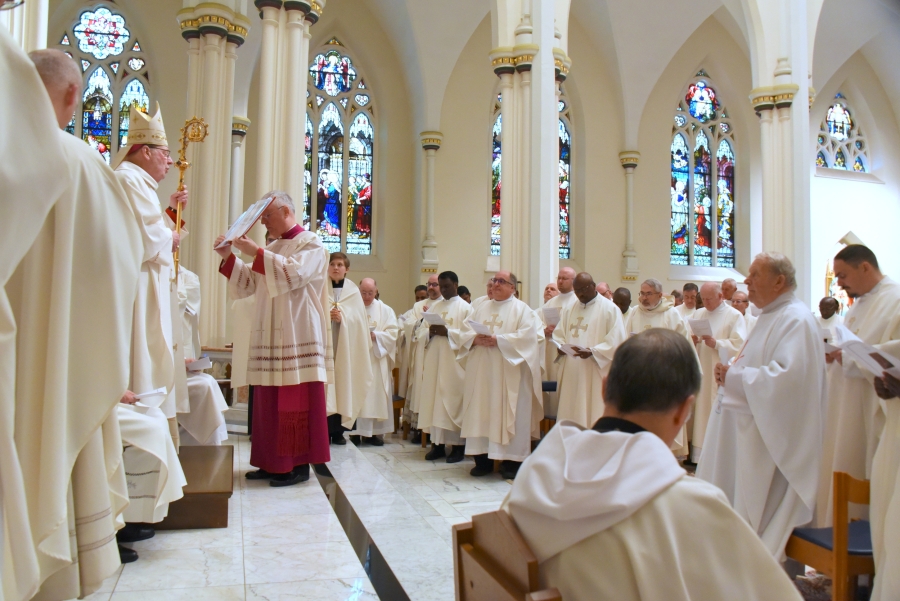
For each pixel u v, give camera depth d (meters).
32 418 2.18
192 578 3.47
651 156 18.55
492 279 7.30
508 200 10.02
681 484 1.47
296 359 5.43
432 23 15.48
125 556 3.69
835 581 3.13
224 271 5.37
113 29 14.28
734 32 18.98
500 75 10.21
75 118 14.02
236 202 14.22
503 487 6.30
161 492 3.70
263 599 3.24
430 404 7.71
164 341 3.98
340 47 16.78
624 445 1.51
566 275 8.46
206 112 9.43
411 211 16.92
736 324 8.14
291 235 5.61
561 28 10.29
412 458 7.73
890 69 20.36
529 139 9.92
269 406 5.51
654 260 18.39
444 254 16.44
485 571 1.61
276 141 8.37
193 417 5.82
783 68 12.08
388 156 16.78
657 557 1.39
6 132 1.71
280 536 4.18
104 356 2.37
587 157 17.97
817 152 20.27
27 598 1.93
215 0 9.52
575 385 7.27
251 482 5.58
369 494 5.67
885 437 3.33
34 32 4.34
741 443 3.84
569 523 1.46
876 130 20.75
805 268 11.77
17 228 1.76
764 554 1.47
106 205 2.40
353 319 7.69
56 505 2.15
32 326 2.19
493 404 6.74
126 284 2.46
